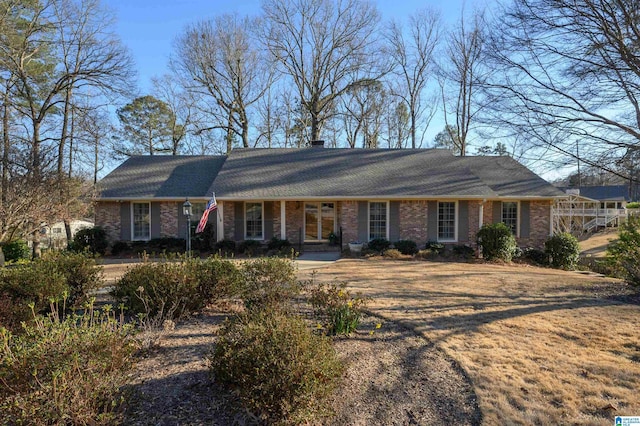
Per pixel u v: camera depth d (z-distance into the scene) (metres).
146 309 5.22
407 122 36.44
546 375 3.94
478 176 19.06
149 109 36.12
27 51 19.11
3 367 2.69
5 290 5.22
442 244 16.12
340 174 18.09
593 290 8.35
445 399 3.45
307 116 34.66
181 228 17.50
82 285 6.29
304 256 14.94
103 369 2.93
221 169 18.70
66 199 11.75
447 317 6.07
